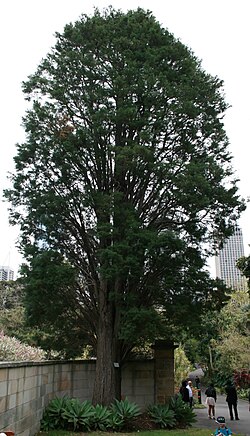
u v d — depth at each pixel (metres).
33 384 10.36
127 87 14.91
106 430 12.01
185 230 14.73
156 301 14.05
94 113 14.93
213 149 16.09
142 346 16.41
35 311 14.38
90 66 15.53
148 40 16.30
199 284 13.94
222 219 15.23
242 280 37.62
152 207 15.34
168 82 15.20
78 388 14.73
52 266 13.41
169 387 15.62
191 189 13.88
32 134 14.88
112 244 13.55
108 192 15.22
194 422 14.60
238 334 30.97
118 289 13.91
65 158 14.44
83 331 15.37
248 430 14.02
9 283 32.50
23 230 14.97
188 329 14.06
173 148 15.70
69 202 14.55
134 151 13.85
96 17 16.52
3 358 11.64
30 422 10.02
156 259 13.11
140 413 14.14
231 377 33.56
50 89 15.62
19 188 14.94
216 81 16.59
